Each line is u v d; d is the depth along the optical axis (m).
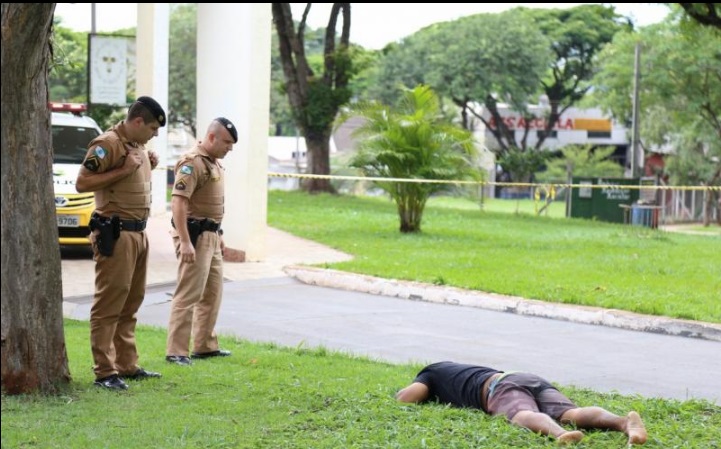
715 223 41.91
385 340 10.44
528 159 52.09
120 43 22.22
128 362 7.93
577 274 15.16
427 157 21.22
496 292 13.09
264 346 9.76
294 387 7.57
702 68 39.25
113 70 22.28
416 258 16.70
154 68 22.11
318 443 6.07
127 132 7.51
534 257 17.47
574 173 55.38
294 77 37.41
